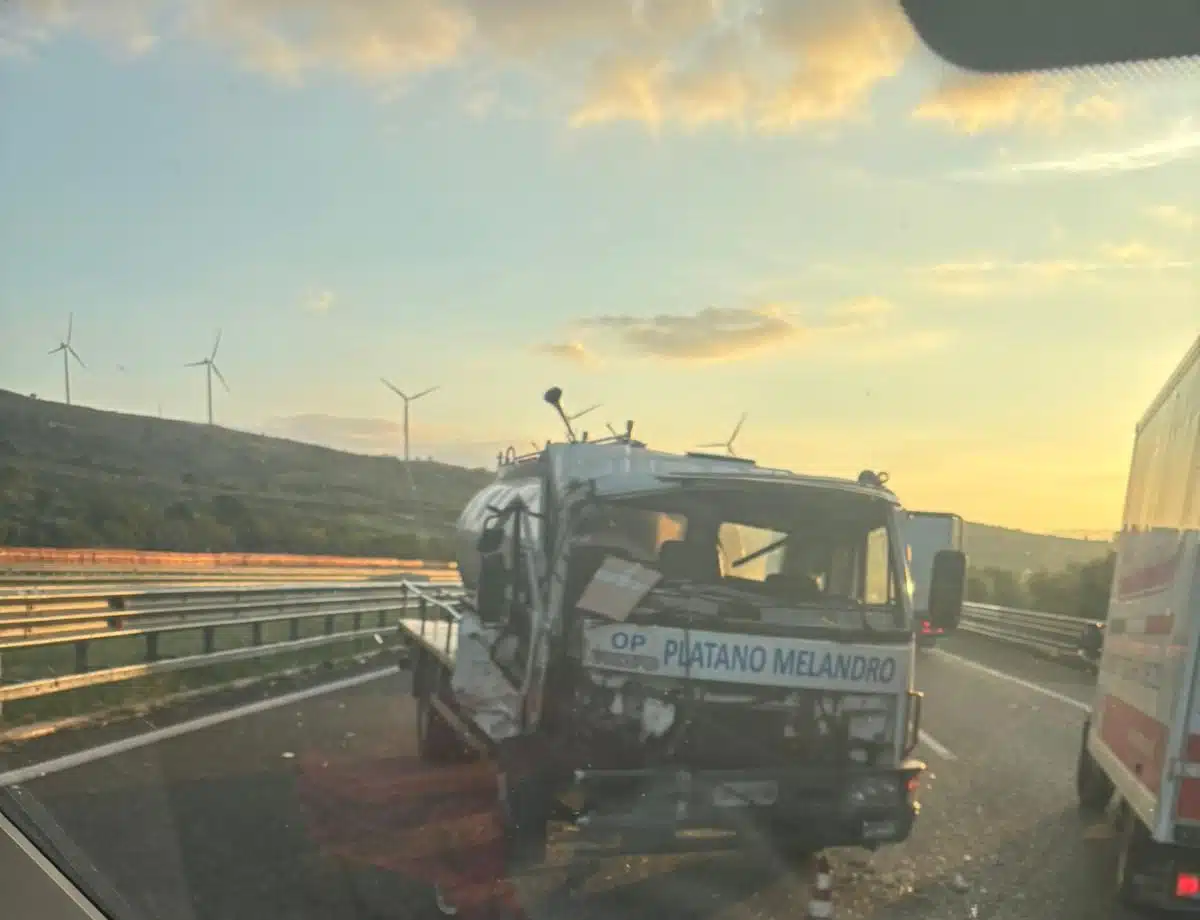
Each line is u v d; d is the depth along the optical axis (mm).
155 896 5195
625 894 5262
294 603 14477
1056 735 6008
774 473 5734
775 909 4977
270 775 7664
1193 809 4938
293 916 5000
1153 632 5359
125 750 8477
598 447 5770
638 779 5387
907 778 5461
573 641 5582
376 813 6605
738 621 5559
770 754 5473
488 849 5598
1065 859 5281
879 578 5785
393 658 15617
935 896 4980
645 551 5754
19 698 9336
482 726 6516
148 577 12242
